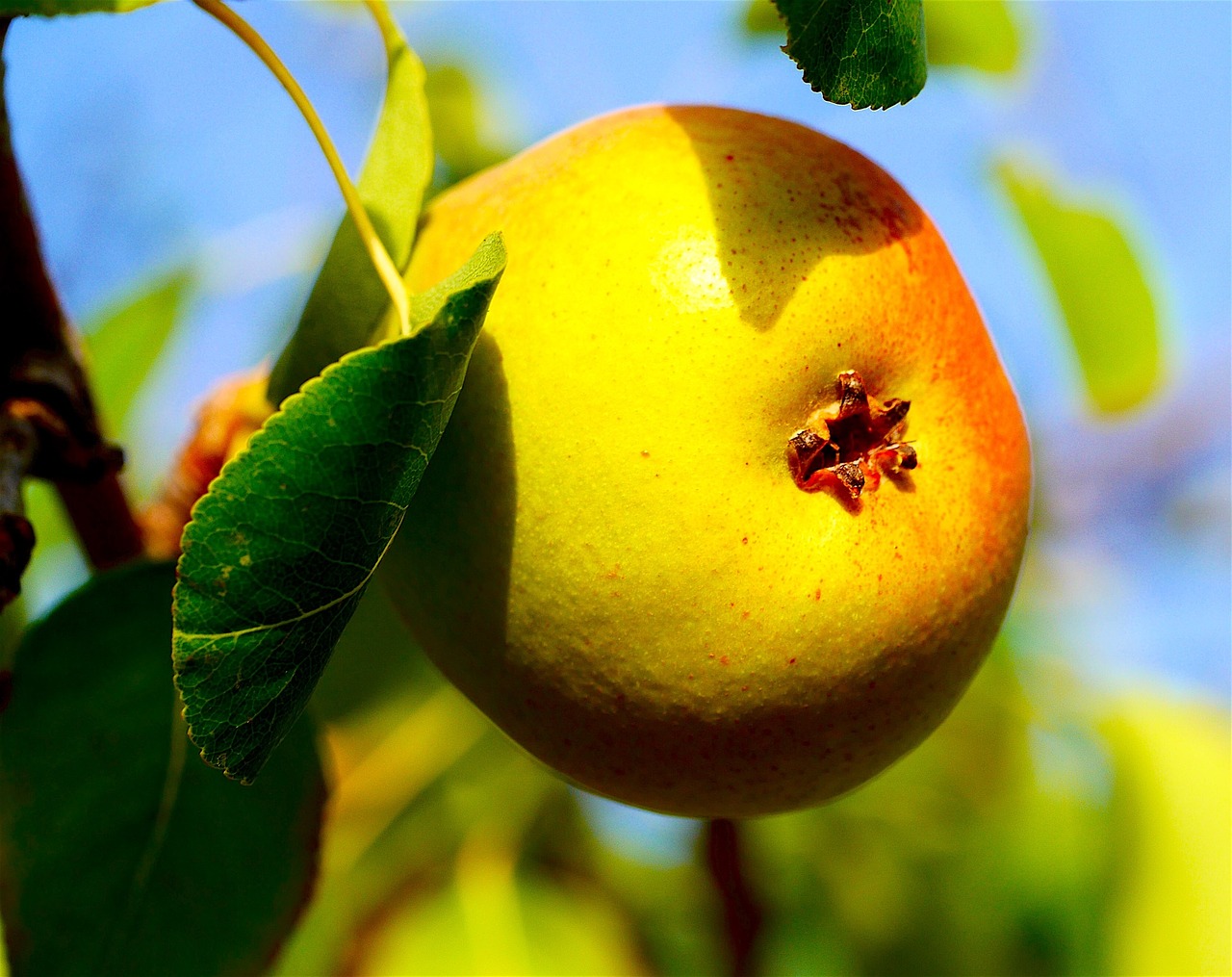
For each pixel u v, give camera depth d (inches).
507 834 15.4
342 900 15.1
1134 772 15.5
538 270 10.7
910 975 16.2
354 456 9.9
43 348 11.5
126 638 11.9
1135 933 15.2
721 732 10.7
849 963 16.2
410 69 11.3
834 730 10.8
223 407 13.0
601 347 10.5
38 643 11.8
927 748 16.8
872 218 10.9
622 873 16.8
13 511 10.8
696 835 15.7
